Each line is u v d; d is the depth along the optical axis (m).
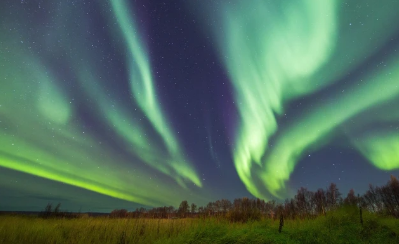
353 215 18.16
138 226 15.83
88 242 12.52
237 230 13.81
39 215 21.70
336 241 13.45
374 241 13.85
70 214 22.45
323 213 20.05
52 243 12.28
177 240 12.73
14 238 12.12
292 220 19.05
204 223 15.46
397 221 17.94
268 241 12.39
